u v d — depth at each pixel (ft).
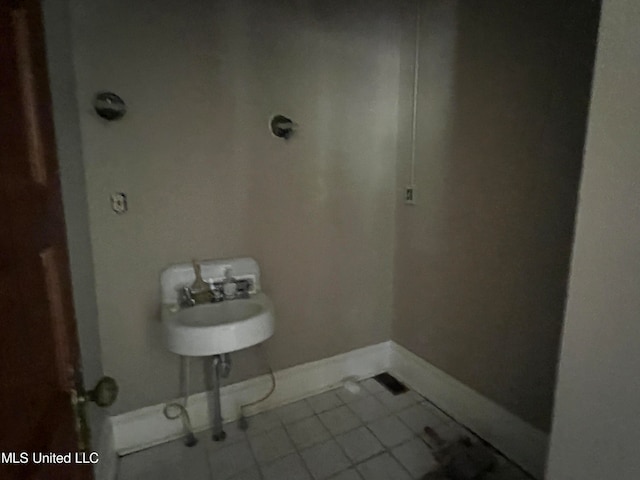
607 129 2.40
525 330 5.53
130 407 6.07
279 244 6.71
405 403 7.19
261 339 5.16
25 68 1.92
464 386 6.59
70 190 4.57
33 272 1.86
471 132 5.98
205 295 5.90
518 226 5.46
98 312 5.62
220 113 5.90
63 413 2.17
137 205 5.60
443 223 6.63
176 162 5.74
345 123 6.89
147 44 5.32
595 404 2.63
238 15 5.80
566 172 4.80
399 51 7.09
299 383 7.36
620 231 2.39
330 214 7.07
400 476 5.52
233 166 6.12
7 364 1.53
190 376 6.41
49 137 2.24
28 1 2.02
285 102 6.34
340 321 7.60
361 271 7.61
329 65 6.59
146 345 6.01
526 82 5.16
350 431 6.46
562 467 2.89
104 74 5.14
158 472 5.64
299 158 6.61
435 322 7.05
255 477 5.53
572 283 2.67
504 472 5.60
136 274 5.77
